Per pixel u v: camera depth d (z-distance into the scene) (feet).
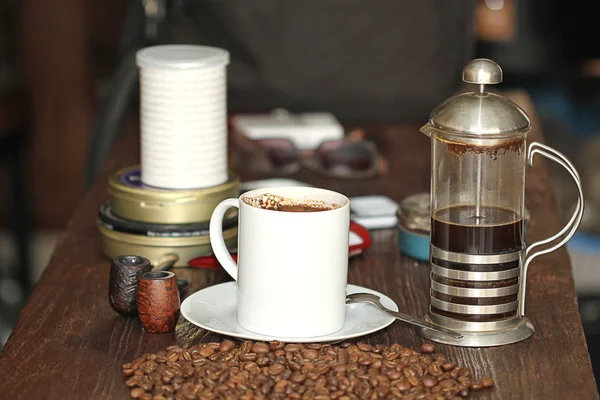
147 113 5.37
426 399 3.69
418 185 7.18
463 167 4.36
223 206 4.60
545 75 13.02
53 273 5.31
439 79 9.43
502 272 4.35
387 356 4.06
